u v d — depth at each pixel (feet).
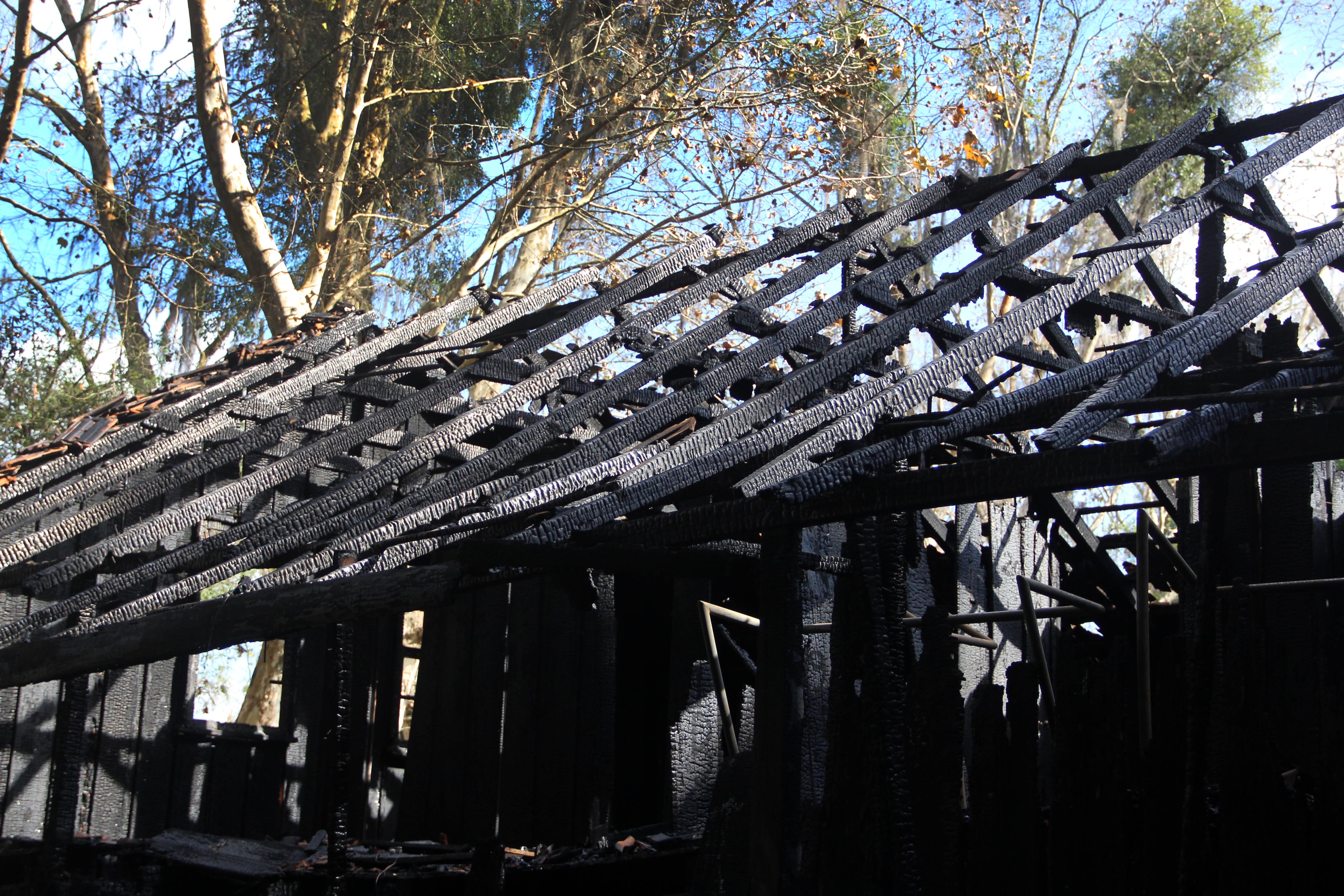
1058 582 39.24
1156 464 12.55
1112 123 81.05
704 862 20.11
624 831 27.50
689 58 62.75
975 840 17.02
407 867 23.41
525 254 68.03
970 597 34.88
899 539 16.63
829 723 16.78
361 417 30.99
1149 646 25.66
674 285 28.27
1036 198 24.36
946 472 13.64
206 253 63.00
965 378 24.40
